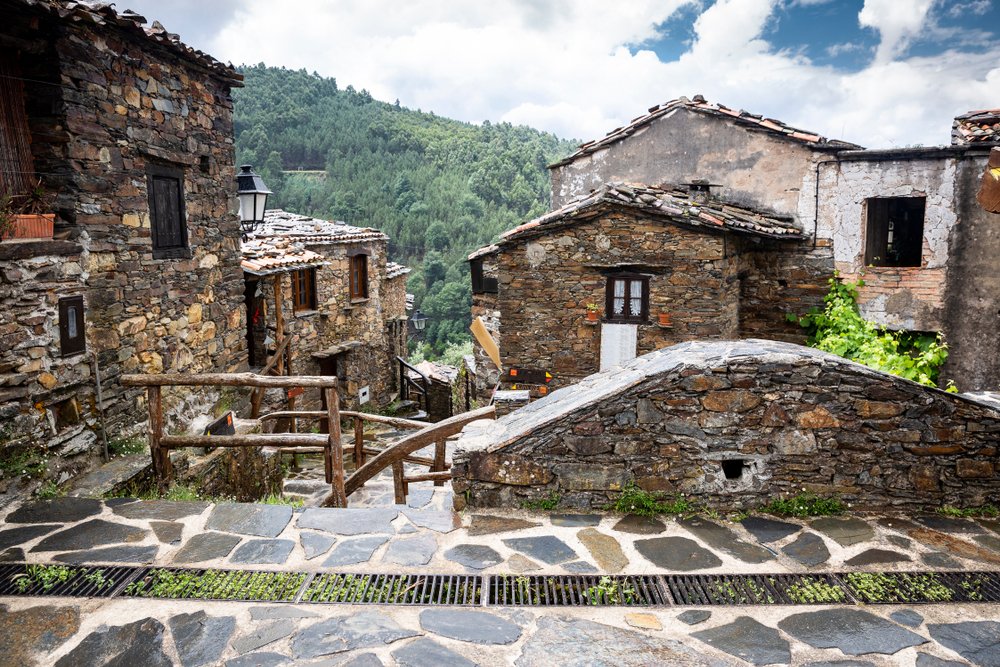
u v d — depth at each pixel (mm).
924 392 3750
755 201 10195
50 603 3018
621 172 11289
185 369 7422
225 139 8430
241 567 3326
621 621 2844
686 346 4336
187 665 2553
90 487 4953
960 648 2645
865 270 9570
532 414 4250
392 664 2539
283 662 2561
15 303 4703
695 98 10734
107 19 5582
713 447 3811
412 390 18234
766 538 3564
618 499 3855
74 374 5324
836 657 2590
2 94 5105
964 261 8969
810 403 3779
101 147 5832
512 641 2701
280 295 10570
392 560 3371
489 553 3424
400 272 18812
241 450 6910
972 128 8891
